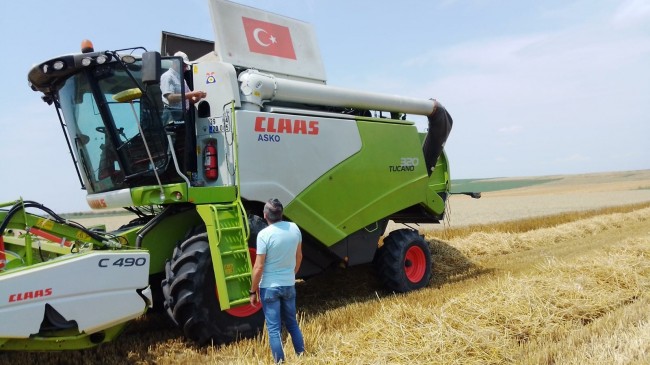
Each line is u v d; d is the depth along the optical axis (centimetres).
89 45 616
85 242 554
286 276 499
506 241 1452
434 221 1012
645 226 2045
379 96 852
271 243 493
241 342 582
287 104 737
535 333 575
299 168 702
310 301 829
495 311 607
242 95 663
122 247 584
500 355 511
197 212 653
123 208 731
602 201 4247
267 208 507
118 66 612
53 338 464
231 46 698
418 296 812
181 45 789
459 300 642
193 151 657
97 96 614
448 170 1058
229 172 634
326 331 612
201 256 573
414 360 493
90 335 498
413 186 907
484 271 1057
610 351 492
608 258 883
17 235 541
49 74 599
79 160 680
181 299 561
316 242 741
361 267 980
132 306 505
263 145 660
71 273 467
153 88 622
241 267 598
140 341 596
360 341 538
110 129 621
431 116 975
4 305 432
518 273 1007
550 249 1430
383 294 874
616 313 632
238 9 728
